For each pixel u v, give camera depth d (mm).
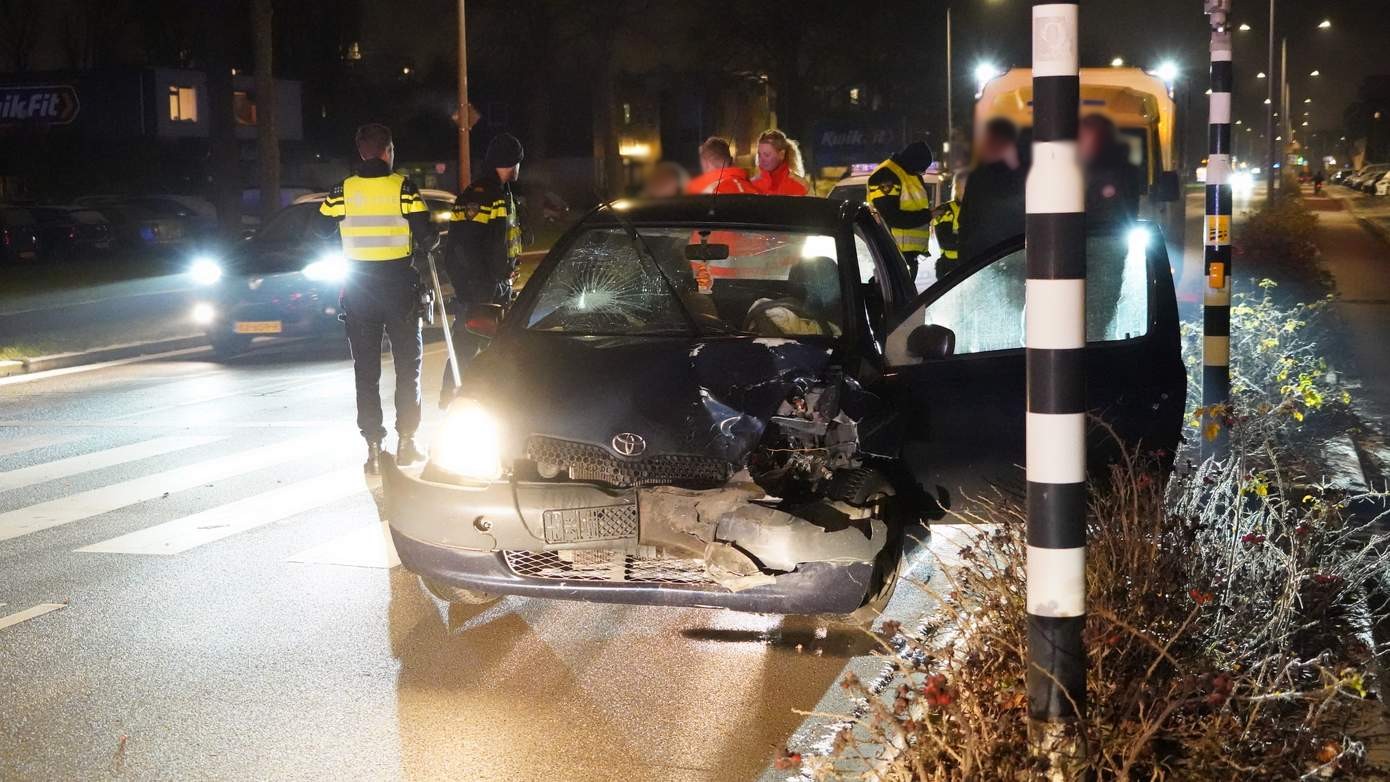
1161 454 5680
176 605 6363
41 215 32500
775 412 5531
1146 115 16234
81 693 5273
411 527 5527
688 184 7246
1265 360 10531
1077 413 3631
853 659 5566
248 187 36562
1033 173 3605
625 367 5812
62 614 6250
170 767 4590
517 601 6395
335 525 7820
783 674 5414
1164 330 6172
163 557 7191
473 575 5480
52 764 4625
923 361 6047
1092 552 4605
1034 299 3633
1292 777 3896
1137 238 6324
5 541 7574
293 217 16516
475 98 61688
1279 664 4473
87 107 52469
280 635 5926
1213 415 6348
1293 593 4848
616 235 6824
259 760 4637
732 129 57625
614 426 5457
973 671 4219
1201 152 24172
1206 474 6047
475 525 5363
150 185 50312
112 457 9914
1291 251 22609
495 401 5668
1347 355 13773
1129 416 6023
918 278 21047
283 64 62188
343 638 5883
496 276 9352
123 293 22688
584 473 5438
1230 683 3961
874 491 5473
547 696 5207
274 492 8672
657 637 5875
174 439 10586
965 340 6484
